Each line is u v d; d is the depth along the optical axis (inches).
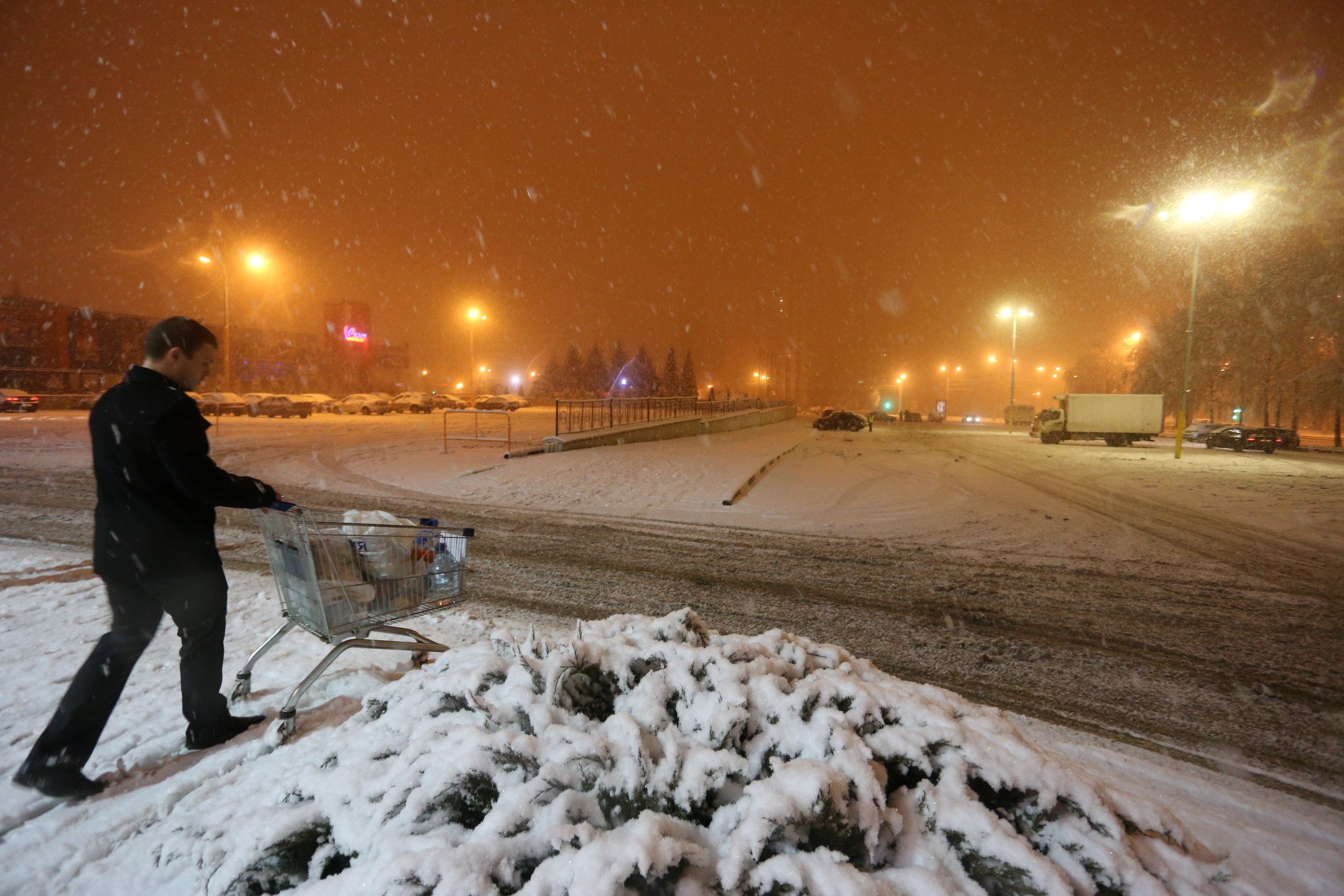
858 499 530.3
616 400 1055.0
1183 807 121.3
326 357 3388.3
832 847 82.0
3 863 95.2
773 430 1765.5
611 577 295.1
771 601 265.1
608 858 72.4
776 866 74.6
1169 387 2161.7
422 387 5684.1
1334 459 1119.6
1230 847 105.7
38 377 2049.7
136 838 100.3
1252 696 184.2
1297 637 233.6
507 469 634.8
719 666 107.8
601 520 429.1
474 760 84.7
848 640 223.5
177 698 149.4
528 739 90.0
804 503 502.9
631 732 91.0
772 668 112.4
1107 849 82.9
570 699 103.0
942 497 550.3
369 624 144.1
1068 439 1430.9
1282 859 103.3
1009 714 169.8
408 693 117.0
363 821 84.6
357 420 1610.5
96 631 194.2
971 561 339.0
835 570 315.9
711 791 87.0
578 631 133.5
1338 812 128.0
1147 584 300.4
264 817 89.7
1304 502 554.3
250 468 641.6
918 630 234.1
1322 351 1567.4
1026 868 78.1
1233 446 1320.1
